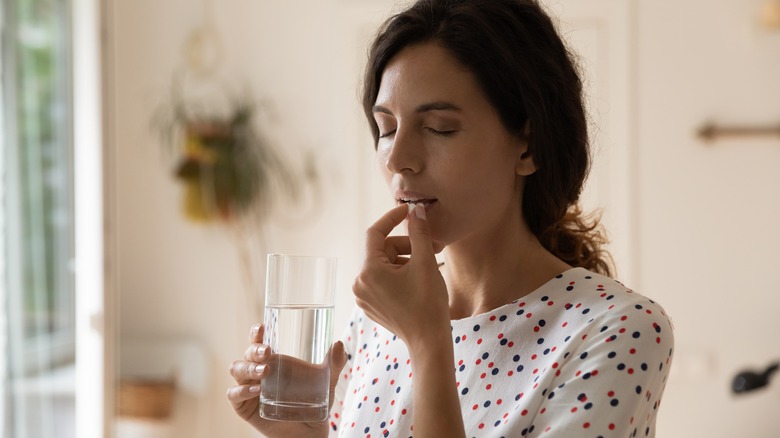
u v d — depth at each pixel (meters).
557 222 1.19
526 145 1.08
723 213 3.85
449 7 1.04
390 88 1.04
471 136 1.02
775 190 3.83
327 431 1.20
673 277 3.85
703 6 3.84
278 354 1.04
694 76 3.85
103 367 2.90
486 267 1.15
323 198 4.03
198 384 4.05
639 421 0.98
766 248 3.83
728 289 3.84
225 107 4.09
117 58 4.15
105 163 2.92
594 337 1.01
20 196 2.69
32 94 2.77
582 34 3.85
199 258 4.13
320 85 4.03
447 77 1.01
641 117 3.86
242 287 4.11
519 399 1.05
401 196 1.06
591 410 0.96
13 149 2.66
